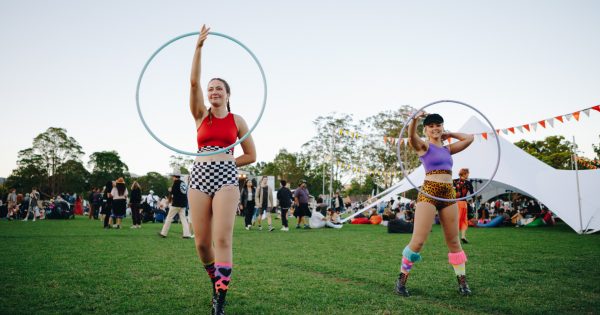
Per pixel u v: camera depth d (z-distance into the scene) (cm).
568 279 423
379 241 855
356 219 1752
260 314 285
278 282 398
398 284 358
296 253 633
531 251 668
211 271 319
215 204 288
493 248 714
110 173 6244
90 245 706
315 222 1391
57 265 482
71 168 5538
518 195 1914
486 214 1773
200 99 305
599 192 1186
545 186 1282
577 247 731
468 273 459
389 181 3906
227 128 303
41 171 5353
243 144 326
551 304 319
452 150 401
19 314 277
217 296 278
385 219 1598
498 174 1346
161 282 390
